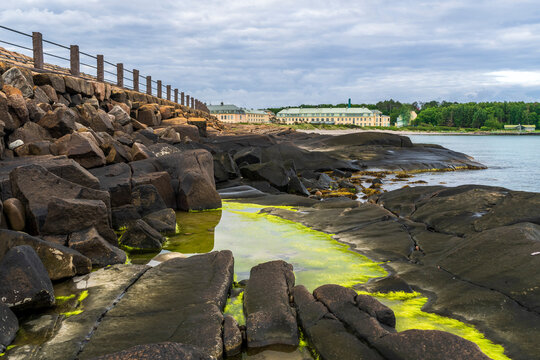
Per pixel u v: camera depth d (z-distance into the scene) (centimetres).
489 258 510
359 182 1738
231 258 550
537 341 354
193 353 275
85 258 525
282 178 1412
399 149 2692
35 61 1598
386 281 503
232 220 886
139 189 847
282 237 741
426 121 19000
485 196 784
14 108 1017
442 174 2114
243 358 349
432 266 545
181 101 4250
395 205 908
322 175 1705
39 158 899
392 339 332
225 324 380
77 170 734
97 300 441
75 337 364
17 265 423
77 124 1176
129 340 355
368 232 736
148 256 621
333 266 582
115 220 797
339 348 341
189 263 541
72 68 1878
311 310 402
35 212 603
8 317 379
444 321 407
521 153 3969
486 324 392
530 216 644
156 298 438
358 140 2825
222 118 16950
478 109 17312
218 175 1428
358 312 388
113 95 1973
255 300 430
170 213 801
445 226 710
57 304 437
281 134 4422
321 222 831
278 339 367
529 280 438
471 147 5234
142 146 1153
